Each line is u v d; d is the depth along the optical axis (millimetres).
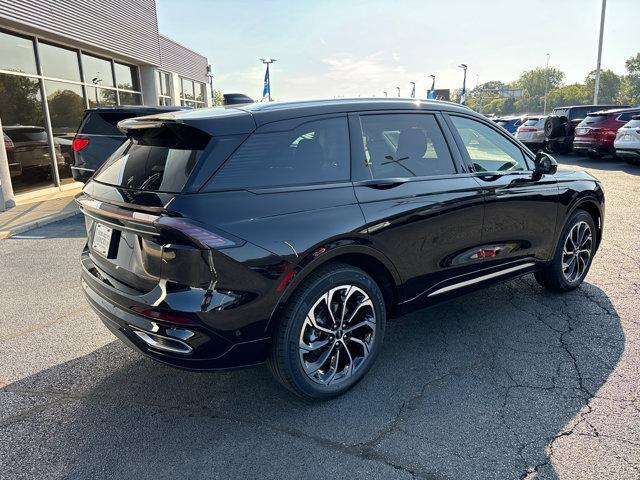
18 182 9797
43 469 2293
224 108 2818
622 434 2443
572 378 2979
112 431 2578
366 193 2820
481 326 3748
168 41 18016
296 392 2678
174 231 2219
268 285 2416
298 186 2611
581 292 4398
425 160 3238
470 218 3344
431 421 2602
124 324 2512
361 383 2988
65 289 4793
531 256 3910
